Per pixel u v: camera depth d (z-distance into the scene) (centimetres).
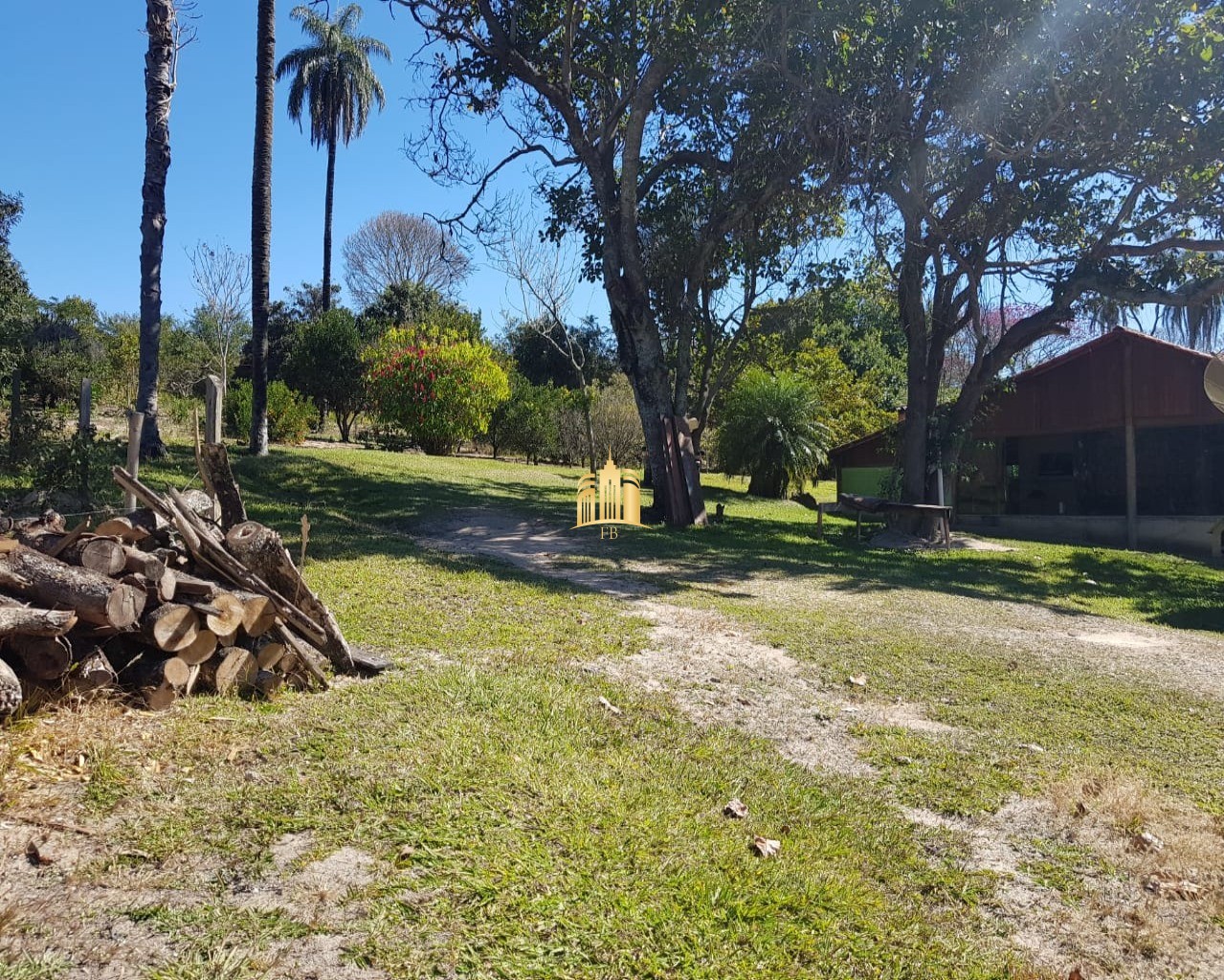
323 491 1662
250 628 515
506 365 3541
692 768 491
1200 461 2133
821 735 584
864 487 2686
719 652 769
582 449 3222
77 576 444
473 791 405
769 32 1501
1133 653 904
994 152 1545
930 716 643
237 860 334
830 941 337
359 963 285
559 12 1670
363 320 4400
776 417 2656
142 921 293
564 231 1958
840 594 1123
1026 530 2369
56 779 374
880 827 448
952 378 3397
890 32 1435
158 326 1597
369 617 745
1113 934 369
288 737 444
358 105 4400
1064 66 1472
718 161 1778
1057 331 1858
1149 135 1512
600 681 631
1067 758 569
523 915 319
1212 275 1800
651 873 361
